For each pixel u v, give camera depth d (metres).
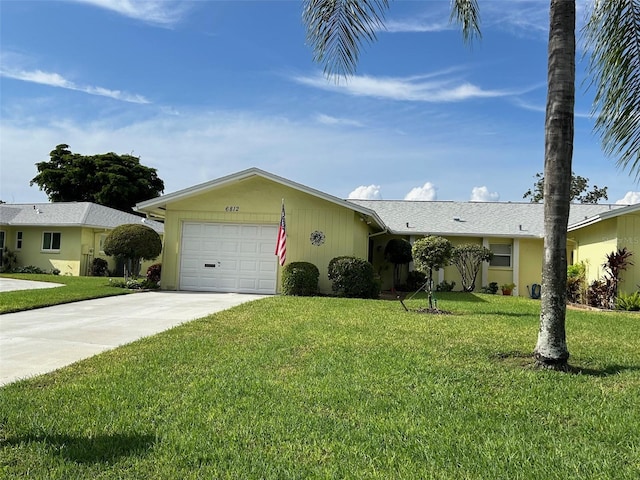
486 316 9.84
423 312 10.40
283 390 4.46
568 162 5.66
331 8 6.71
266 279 15.42
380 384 4.69
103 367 5.33
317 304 11.42
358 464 3.00
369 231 18.95
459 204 23.52
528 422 3.78
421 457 3.11
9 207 27.16
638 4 6.11
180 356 5.81
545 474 2.88
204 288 15.58
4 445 3.23
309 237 15.30
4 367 5.41
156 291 15.15
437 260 10.97
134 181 39.84
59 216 24.98
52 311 10.05
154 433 3.44
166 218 15.77
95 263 24.48
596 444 3.36
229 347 6.34
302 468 2.94
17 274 22.33
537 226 20.38
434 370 5.21
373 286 14.34
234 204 15.59
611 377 5.12
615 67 6.15
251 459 3.05
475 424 3.70
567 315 10.96
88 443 3.25
